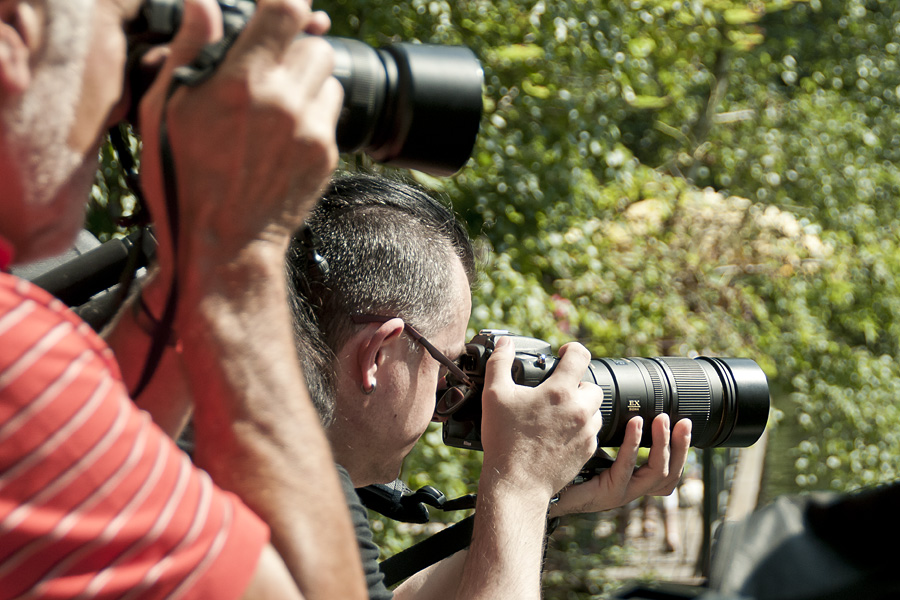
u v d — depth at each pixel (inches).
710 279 297.6
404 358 63.1
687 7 247.0
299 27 34.9
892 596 26.5
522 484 62.5
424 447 158.1
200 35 35.5
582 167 220.7
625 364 75.7
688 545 328.2
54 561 28.9
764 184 344.2
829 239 324.5
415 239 64.6
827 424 289.1
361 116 44.2
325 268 59.9
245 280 35.3
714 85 364.8
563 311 206.7
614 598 30.9
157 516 30.4
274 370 35.4
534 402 65.0
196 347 35.3
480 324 168.7
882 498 27.5
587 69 215.2
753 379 77.1
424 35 180.9
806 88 365.4
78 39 32.7
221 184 35.0
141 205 44.2
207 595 31.1
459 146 45.9
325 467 35.8
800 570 27.5
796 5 402.9
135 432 31.0
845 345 316.2
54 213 33.5
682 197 292.0
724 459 116.2
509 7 194.5
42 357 29.6
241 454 34.5
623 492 74.1
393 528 161.5
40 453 28.9
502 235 193.9
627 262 265.1
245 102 34.3
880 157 366.9
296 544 34.1
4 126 31.5
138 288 49.1
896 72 387.5
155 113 35.6
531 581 59.5
